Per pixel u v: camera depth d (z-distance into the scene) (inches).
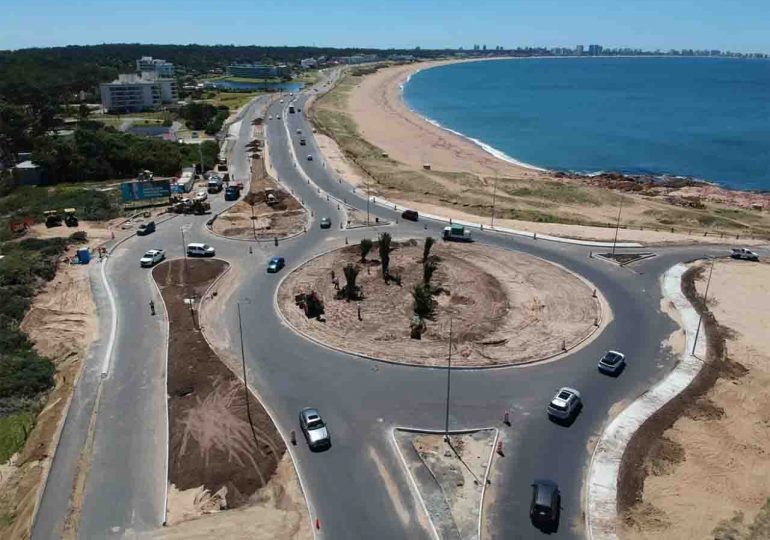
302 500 1353.3
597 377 1845.5
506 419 1627.7
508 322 2194.9
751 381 1849.2
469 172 4832.7
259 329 2133.4
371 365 1897.1
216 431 1572.3
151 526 1282.0
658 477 1455.5
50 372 1887.3
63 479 1423.5
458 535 1263.5
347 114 7775.6
